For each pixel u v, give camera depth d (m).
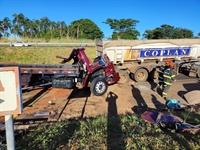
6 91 1.81
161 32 53.00
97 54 10.43
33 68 6.78
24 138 3.58
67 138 3.57
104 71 7.68
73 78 7.30
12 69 1.79
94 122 4.43
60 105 6.29
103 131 3.93
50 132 3.79
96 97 7.20
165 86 7.11
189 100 6.70
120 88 8.57
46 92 7.77
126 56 9.59
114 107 6.19
